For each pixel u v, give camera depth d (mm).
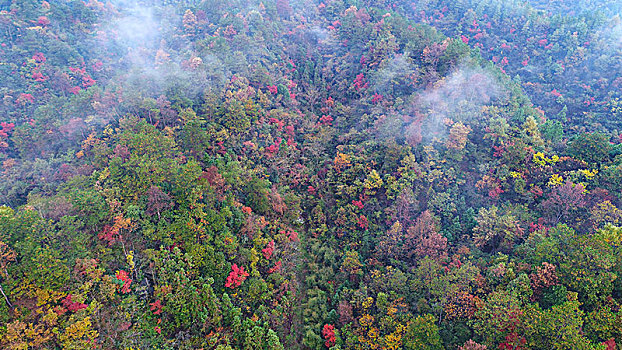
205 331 47500
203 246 52344
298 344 55719
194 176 57750
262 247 60219
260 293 54062
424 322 47469
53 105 81938
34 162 72250
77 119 75312
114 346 42188
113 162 58750
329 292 62844
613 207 58906
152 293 49750
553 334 41219
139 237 53250
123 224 51125
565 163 72125
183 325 47094
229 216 59156
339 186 76688
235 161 71250
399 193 70062
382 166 77750
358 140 88500
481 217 65312
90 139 71938
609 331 41625
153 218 55656
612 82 111000
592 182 66750
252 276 56156
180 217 54906
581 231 60469
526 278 49062
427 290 54938
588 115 103125
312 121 100625
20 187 68062
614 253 47719
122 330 43469
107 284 45375
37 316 42188
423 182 73938
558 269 48875
